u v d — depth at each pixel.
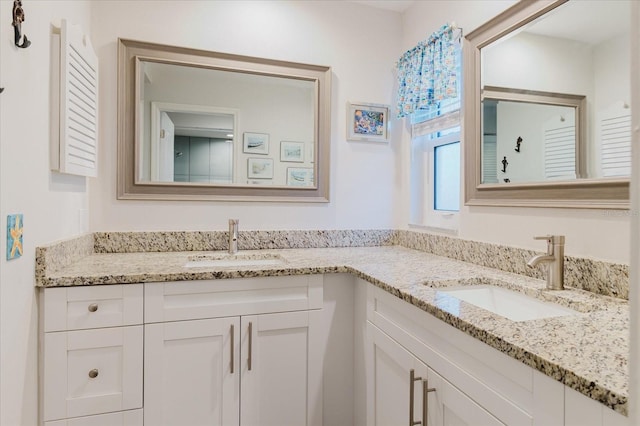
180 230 1.96
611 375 0.63
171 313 1.42
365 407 1.56
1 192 1.02
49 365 1.29
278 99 2.12
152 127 1.92
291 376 1.60
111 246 1.85
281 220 2.15
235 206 2.06
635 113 0.42
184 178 1.97
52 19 1.34
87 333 1.33
